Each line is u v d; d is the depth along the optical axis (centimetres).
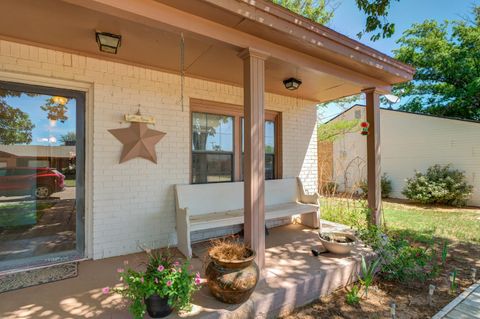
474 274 302
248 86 253
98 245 311
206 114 410
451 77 1041
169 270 191
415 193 818
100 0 176
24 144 290
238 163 443
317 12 1002
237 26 231
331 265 283
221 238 394
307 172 531
